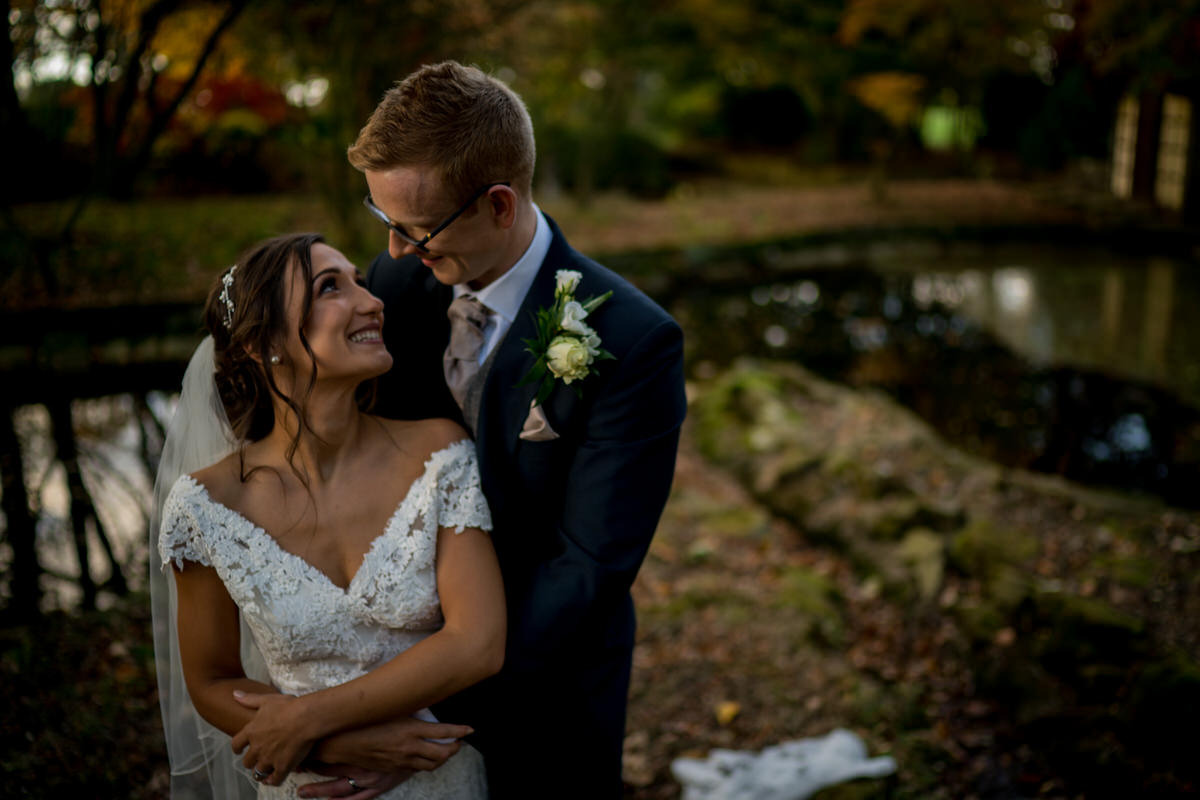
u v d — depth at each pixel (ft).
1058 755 9.19
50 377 19.93
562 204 41.78
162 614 5.51
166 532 4.81
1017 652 10.77
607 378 5.43
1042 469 17.90
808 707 10.24
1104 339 26.22
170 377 20.43
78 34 18.61
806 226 38.45
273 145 36.52
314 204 35.68
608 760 5.99
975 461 16.74
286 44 25.30
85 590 11.91
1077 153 46.47
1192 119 39.96
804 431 17.49
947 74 43.93
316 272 4.78
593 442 5.45
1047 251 37.78
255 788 5.65
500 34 29.99
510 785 5.65
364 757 4.82
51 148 23.11
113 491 14.92
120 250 26.45
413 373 6.20
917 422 18.38
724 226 38.27
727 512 15.15
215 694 4.90
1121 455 18.49
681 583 12.88
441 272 5.31
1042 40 39.24
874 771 8.82
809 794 8.59
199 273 25.89
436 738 4.91
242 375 5.02
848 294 31.45
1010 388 22.39
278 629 4.78
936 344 25.88
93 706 8.91
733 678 10.72
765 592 12.65
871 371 23.57
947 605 12.35
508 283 5.53
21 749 8.09
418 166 4.84
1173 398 21.56
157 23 19.02
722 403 18.88
